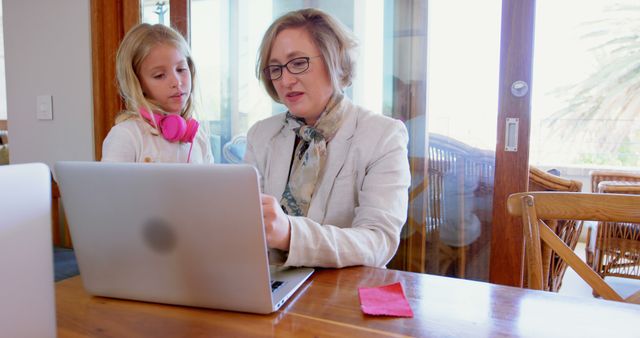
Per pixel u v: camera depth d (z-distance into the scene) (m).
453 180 1.62
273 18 1.84
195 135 1.38
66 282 0.77
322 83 1.04
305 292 0.69
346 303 0.64
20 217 0.42
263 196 0.72
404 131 1.09
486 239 1.59
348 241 0.80
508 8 1.45
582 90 3.56
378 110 1.70
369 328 0.56
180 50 1.32
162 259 0.60
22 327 0.42
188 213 0.56
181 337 0.55
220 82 1.95
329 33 1.04
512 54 1.46
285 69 1.03
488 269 1.59
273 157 1.16
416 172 1.67
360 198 1.00
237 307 0.61
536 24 1.44
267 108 1.89
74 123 2.04
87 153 2.02
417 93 1.64
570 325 0.57
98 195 0.59
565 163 3.85
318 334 0.54
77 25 1.98
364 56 1.69
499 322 0.57
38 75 2.09
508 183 1.50
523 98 1.46
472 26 1.54
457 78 1.58
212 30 1.94
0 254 0.40
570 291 2.60
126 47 1.27
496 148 1.51
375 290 0.69
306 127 1.08
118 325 0.59
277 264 0.81
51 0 2.02
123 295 0.66
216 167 0.52
